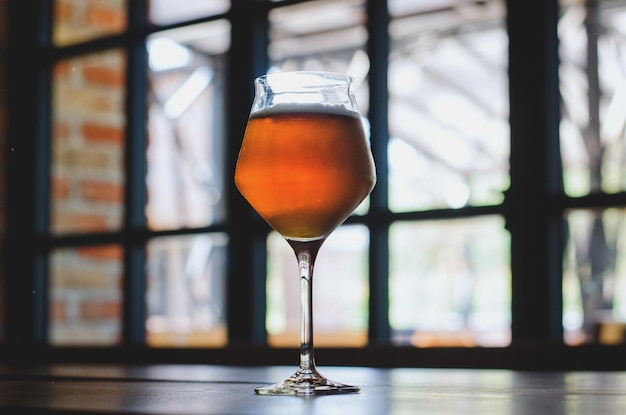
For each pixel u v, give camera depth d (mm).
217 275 3680
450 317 4004
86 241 2355
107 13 2619
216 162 3855
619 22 3350
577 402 544
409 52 4125
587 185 3439
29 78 2523
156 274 3514
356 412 469
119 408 498
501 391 647
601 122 3432
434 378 826
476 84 4074
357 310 4164
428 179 4184
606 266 3453
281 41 3869
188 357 1426
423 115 4199
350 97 688
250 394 608
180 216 3758
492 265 3943
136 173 2330
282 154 653
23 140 2521
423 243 4094
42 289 2479
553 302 1635
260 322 2018
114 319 2570
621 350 1109
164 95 3688
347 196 662
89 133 2576
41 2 2521
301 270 680
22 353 1663
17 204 2516
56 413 506
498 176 4051
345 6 2023
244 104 2045
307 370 675
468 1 3693
